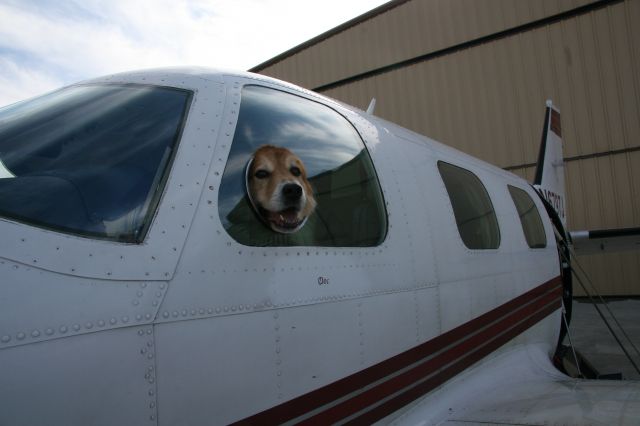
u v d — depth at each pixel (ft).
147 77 6.49
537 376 11.88
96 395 3.98
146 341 4.37
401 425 7.86
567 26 45.73
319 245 6.64
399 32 53.93
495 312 11.72
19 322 3.73
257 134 6.30
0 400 3.52
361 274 7.20
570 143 44.91
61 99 6.43
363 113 9.81
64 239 4.29
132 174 5.06
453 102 50.75
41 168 4.96
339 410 6.48
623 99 43.01
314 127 7.44
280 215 6.07
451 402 9.12
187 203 5.12
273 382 5.50
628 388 9.37
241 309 5.25
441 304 9.25
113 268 4.37
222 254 5.22
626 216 42.34
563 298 18.58
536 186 22.71
